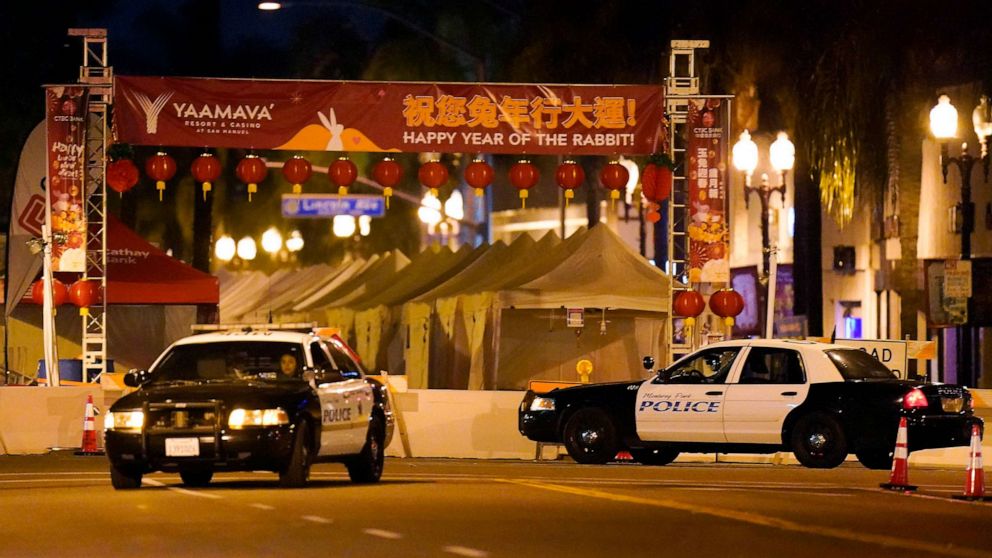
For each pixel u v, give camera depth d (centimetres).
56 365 8325
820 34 10831
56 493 5025
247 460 4969
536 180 8456
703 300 8362
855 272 12656
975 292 9731
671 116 8412
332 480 5722
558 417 6919
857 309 12650
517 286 9919
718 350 6681
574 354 10275
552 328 10269
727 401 6544
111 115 8406
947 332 11750
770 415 6456
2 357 10988
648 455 7181
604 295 9781
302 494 4869
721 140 8356
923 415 6275
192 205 16900
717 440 6569
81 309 8488
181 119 8275
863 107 10781
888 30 10706
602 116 8306
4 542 3631
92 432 7800
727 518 4138
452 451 8044
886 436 6294
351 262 14275
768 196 12300
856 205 12650
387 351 12138
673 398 6662
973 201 11231
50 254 8288
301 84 8288
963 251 10825
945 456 7519
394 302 11975
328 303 13200
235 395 5003
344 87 8288
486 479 5725
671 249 8438
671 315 8425
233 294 15112
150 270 10525
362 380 5581
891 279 12081
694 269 8356
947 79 11175
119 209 15150
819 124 10812
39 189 8688
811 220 11338
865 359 6644
